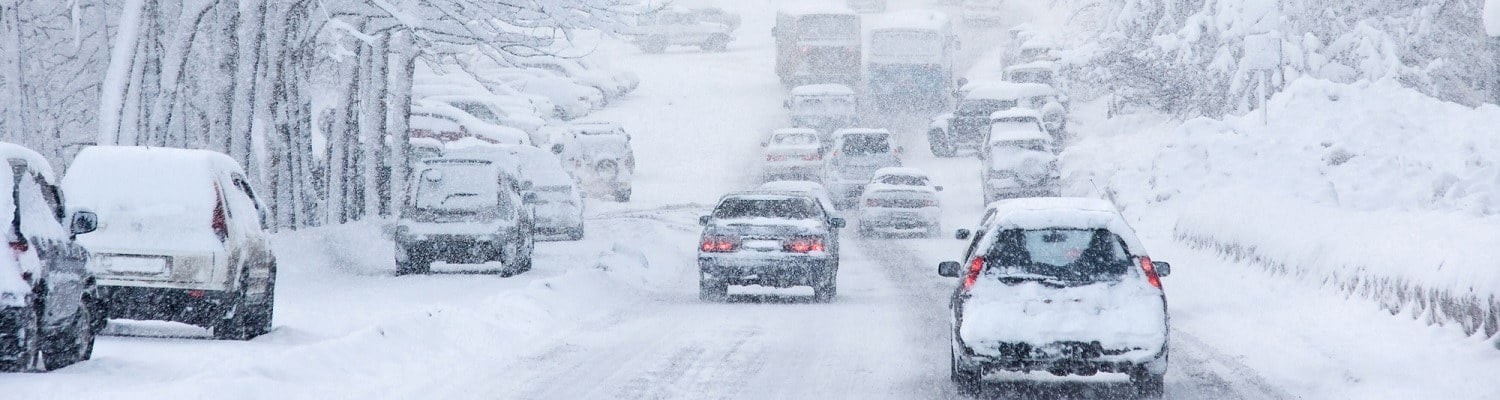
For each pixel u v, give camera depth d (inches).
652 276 2819.9
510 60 3319.4
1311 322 1873.8
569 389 1365.7
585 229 3986.2
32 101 2819.9
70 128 3634.4
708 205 4832.7
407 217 2701.8
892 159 4832.7
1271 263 2311.8
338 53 2854.3
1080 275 1348.4
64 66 3503.9
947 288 2593.5
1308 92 3860.7
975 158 5787.4
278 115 3309.5
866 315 2116.1
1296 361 1568.7
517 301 2017.7
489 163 2743.6
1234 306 2098.9
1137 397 1353.3
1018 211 1378.0
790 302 2331.4
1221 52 5280.5
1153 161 3727.9
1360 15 5182.1
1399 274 1802.4
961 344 1346.0
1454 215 2095.2
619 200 5044.3
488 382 1402.6
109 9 3380.9
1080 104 6441.9
